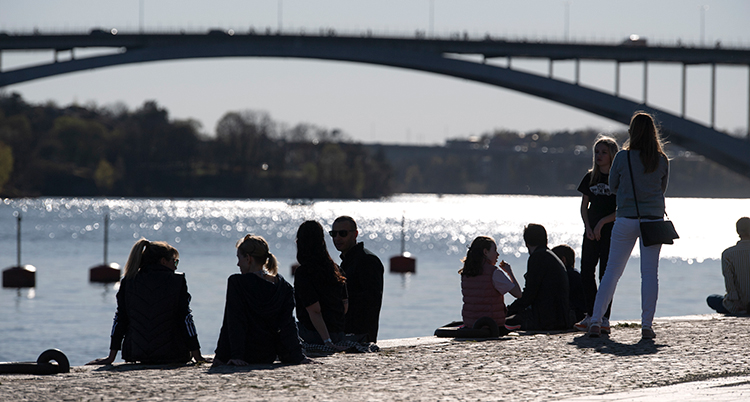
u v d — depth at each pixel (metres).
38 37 189.50
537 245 22.11
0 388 13.90
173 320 17.61
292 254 139.50
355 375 15.17
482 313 20.97
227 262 116.94
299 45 182.62
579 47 192.88
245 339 16.91
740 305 24.17
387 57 180.62
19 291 79.00
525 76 173.75
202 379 14.80
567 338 19.81
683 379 14.52
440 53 189.75
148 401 12.78
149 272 17.69
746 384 13.99
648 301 19.39
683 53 193.38
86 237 191.62
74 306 66.88
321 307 18.77
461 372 15.38
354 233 20.47
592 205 21.36
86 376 15.27
